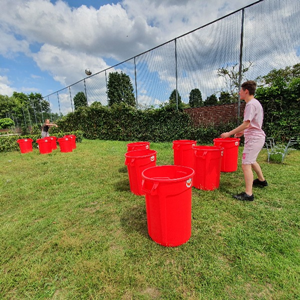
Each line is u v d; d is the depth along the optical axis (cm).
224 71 712
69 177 399
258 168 276
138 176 275
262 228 189
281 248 159
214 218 211
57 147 912
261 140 234
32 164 539
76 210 252
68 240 186
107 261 155
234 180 328
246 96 243
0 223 231
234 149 371
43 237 197
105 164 494
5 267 160
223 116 696
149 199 165
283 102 566
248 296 120
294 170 352
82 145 920
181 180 153
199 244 170
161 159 505
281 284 127
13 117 2867
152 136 911
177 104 814
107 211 243
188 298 120
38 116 2105
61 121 1523
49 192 322
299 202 236
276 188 279
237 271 139
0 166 535
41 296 130
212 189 287
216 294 122
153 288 130
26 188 344
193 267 144
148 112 902
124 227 204
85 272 147
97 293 128
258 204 237
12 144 839
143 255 160
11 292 136
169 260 153
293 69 598
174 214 160
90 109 1212
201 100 766
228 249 162
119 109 1035
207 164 277
